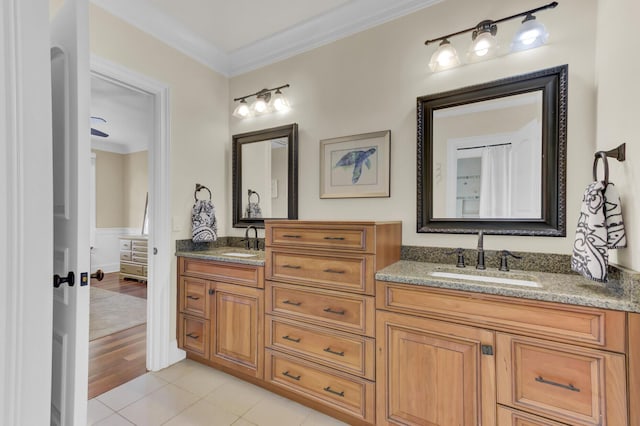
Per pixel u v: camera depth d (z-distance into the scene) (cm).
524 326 121
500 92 171
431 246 190
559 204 157
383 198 208
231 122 285
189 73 250
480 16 179
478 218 177
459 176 183
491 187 174
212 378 212
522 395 121
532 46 163
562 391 115
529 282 145
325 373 170
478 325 130
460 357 133
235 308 207
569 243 155
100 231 551
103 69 196
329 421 169
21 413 68
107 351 251
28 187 70
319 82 236
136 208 564
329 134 230
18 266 68
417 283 143
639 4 108
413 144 197
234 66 279
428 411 140
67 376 110
